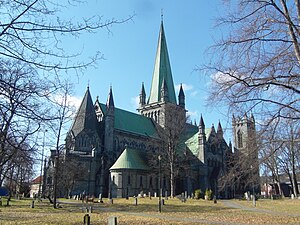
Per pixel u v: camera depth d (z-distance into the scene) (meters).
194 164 108.06
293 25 14.66
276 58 15.37
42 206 47.72
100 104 106.31
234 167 17.59
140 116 118.75
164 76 127.12
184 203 54.97
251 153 16.78
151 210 40.72
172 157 78.31
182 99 137.62
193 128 128.62
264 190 122.81
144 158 95.62
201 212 37.44
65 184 76.62
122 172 87.00
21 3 8.96
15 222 25.58
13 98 9.57
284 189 122.94
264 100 16.17
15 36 9.05
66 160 60.41
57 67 9.59
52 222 25.47
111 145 98.06
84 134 93.94
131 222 26.06
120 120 107.88
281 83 15.57
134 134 107.38
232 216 31.70
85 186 88.06
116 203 54.94
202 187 105.00
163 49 130.38
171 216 32.00
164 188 96.88
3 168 23.33
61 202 59.88
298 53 15.09
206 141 111.00
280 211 38.31
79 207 45.62
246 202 60.06
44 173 78.62
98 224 24.16
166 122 80.69
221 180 19.02
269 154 16.67
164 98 122.00
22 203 57.09
